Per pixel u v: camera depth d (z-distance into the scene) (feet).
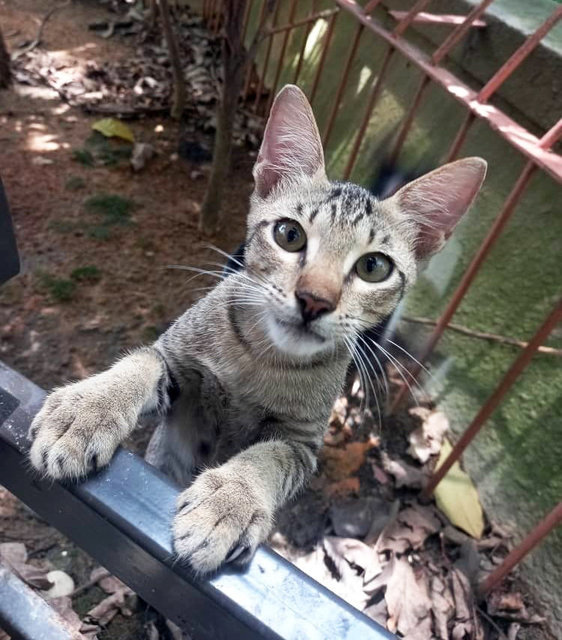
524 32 1.15
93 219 1.54
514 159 1.19
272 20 2.10
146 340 1.29
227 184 1.82
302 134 0.79
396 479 1.16
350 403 1.27
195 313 0.83
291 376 0.77
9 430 0.42
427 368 1.32
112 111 1.94
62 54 2.19
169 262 1.49
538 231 1.13
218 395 0.80
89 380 0.63
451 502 1.14
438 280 1.34
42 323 1.27
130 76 2.16
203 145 1.93
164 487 0.40
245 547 0.40
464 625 0.97
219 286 0.83
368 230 0.73
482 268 1.23
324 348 0.72
